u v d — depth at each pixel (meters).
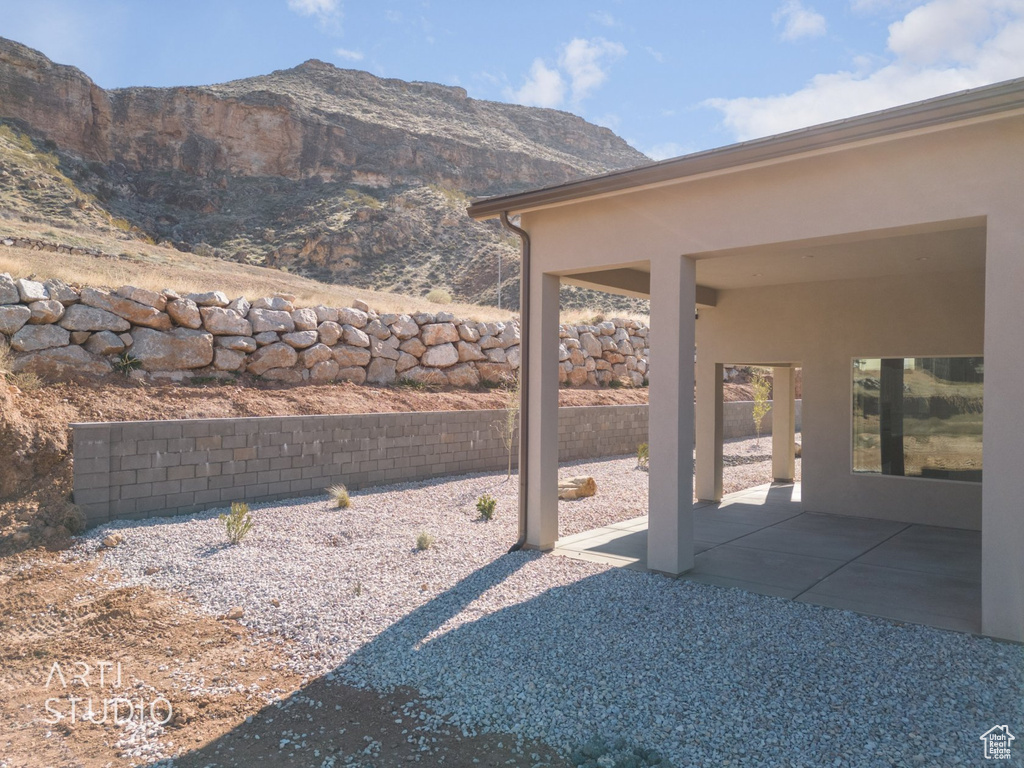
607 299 39.56
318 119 71.88
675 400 6.34
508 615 5.29
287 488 9.71
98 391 9.34
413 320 14.14
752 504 10.51
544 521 7.29
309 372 12.20
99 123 60.47
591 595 5.76
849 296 9.56
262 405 10.70
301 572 6.35
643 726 3.63
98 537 7.28
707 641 4.75
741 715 3.71
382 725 3.76
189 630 5.15
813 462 9.89
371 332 13.33
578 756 3.36
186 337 10.69
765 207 5.73
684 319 6.32
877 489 9.34
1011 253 4.62
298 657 4.69
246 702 4.06
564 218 7.09
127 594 5.81
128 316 10.20
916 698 3.87
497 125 112.50
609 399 17.00
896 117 4.58
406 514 8.94
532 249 7.35
